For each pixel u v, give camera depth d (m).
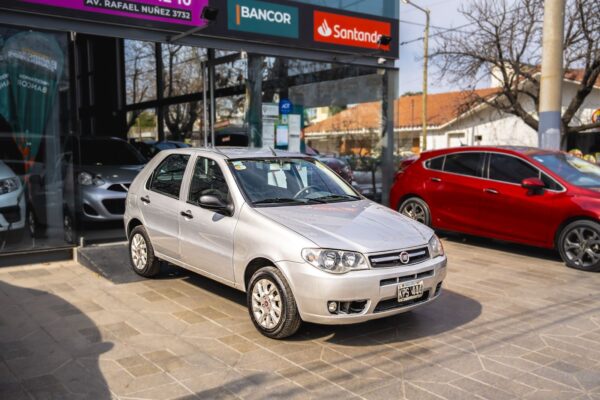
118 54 13.33
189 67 11.14
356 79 11.48
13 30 7.14
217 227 5.22
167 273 6.82
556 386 3.95
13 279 6.61
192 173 5.86
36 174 7.36
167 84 12.00
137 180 6.71
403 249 4.62
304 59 10.38
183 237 5.70
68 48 7.54
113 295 5.96
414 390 3.86
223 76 10.27
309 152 11.06
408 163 10.77
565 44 18.39
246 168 5.54
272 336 4.70
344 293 4.27
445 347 4.67
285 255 4.48
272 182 5.53
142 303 5.70
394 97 11.80
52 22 7.49
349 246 4.42
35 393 3.73
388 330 5.05
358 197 5.97
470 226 8.70
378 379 4.03
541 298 6.13
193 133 11.23
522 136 28.67
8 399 3.64
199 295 5.98
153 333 4.87
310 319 4.39
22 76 7.22
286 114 10.61
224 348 4.55
